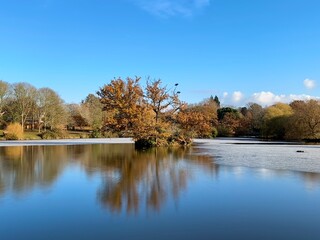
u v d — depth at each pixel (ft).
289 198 36.01
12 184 44.60
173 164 67.62
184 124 131.95
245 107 351.67
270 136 224.12
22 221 27.96
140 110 125.29
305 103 219.00
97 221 27.89
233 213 30.27
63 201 34.96
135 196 37.27
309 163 69.21
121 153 96.53
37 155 90.68
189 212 30.58
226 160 75.72
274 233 24.89
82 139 218.79
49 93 265.34
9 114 256.73
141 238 23.77
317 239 23.68
